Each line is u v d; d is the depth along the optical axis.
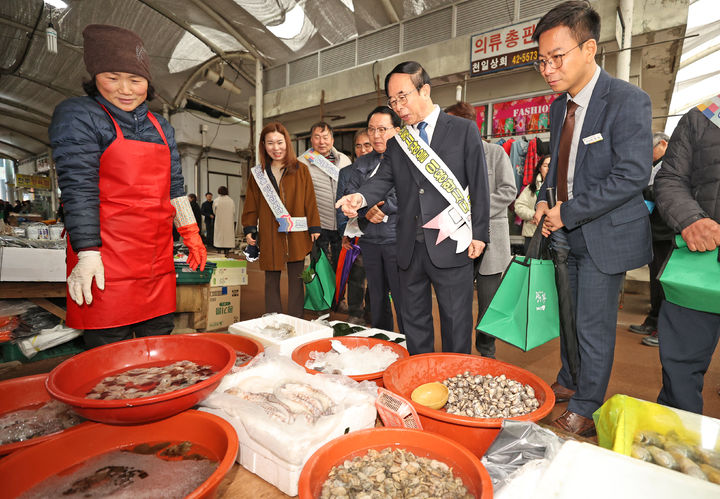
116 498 0.70
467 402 1.16
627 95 1.32
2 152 26.41
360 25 7.19
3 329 2.39
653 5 4.86
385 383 1.09
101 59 1.20
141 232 1.36
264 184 2.86
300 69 8.52
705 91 9.10
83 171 1.22
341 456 0.81
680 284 1.25
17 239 2.61
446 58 6.18
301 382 1.06
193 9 7.10
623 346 3.03
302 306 3.10
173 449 0.84
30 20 8.33
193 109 13.70
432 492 0.72
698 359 1.39
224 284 3.38
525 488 0.70
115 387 0.95
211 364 1.09
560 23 1.31
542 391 1.10
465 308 1.60
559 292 1.38
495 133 6.17
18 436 0.87
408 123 1.60
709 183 1.34
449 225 1.50
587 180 1.43
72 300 1.32
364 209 2.41
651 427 0.91
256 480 0.86
